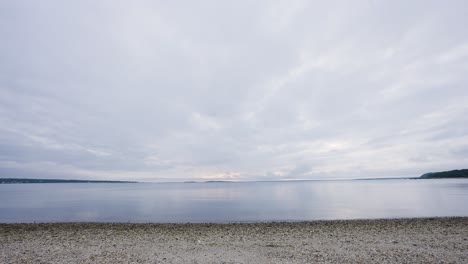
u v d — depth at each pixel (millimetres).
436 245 12039
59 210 35000
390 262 9609
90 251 11617
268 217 26406
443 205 36375
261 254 10969
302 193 79188
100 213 31047
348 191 87188
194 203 45344
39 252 11453
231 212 31031
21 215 29656
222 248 12039
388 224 18422
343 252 11125
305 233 15555
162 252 11398
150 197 65500
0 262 9984
